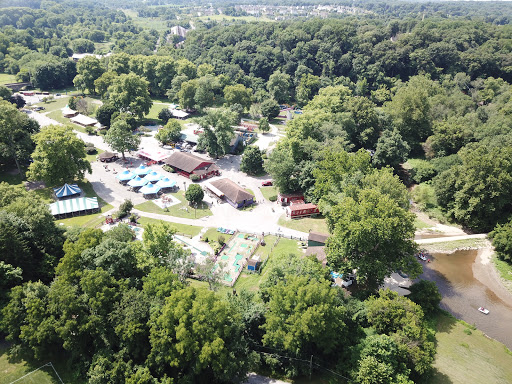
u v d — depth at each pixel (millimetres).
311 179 103875
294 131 119562
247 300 60188
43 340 51406
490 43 198250
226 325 50406
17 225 63781
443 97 150750
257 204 106812
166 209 101562
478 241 92812
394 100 147875
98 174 120562
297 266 60875
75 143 104938
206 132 132125
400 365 52125
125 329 49312
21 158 109875
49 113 173875
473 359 59250
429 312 68500
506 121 125500
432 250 89625
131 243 67062
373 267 66000
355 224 64125
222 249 84125
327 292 52750
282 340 51906
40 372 52500
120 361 49219
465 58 194375
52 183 103000
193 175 117625
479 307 71875
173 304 49969
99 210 99188
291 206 100312
